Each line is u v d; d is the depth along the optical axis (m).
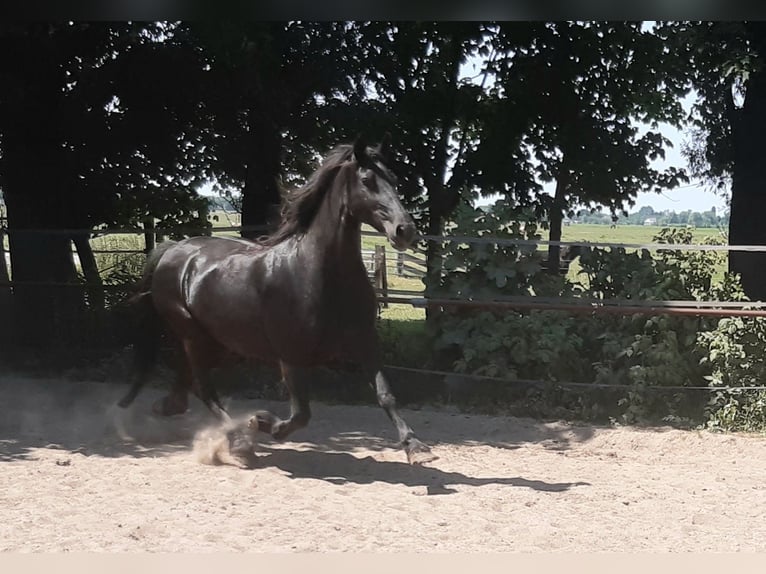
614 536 4.95
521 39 10.71
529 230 9.23
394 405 6.01
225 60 9.77
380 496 5.76
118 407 7.62
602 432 7.98
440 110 10.94
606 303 8.82
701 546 4.80
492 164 10.93
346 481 6.22
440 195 11.28
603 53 10.71
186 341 7.06
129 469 6.29
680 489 6.14
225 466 6.51
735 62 9.36
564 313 9.00
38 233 10.20
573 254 10.44
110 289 10.26
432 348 9.33
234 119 11.00
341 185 5.94
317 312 6.02
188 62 10.41
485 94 11.21
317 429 8.05
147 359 7.62
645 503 5.74
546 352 8.76
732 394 8.38
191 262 6.96
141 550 4.54
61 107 10.81
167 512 5.24
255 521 5.08
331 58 10.55
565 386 8.90
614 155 10.90
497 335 8.95
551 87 10.74
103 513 5.21
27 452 6.80
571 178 11.29
